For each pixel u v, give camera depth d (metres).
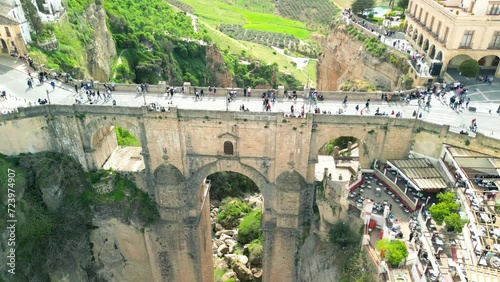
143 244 69.81
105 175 67.62
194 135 61.50
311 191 63.84
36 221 64.50
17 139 64.25
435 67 72.88
